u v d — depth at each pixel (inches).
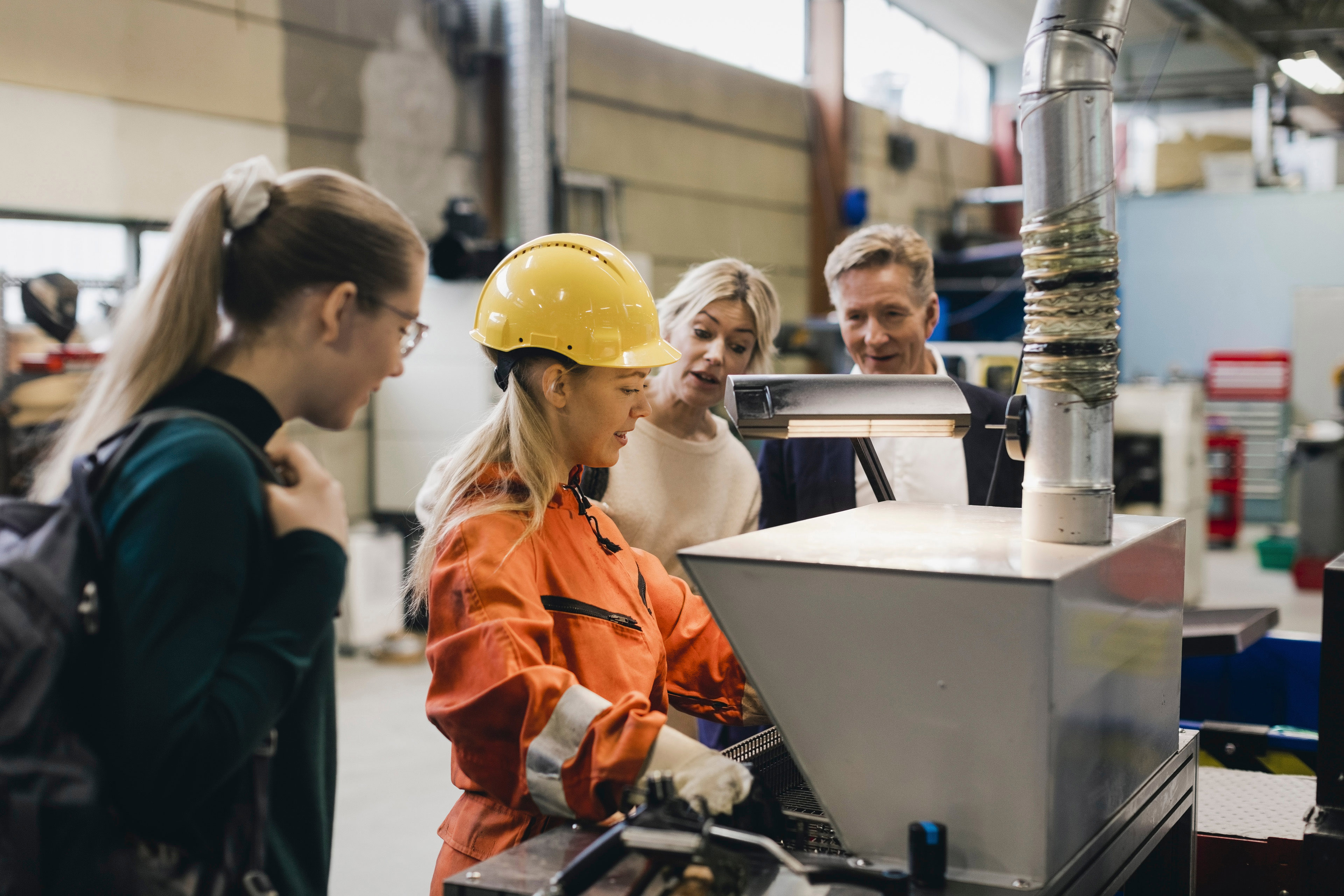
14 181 154.0
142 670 31.6
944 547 36.2
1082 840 34.2
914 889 32.0
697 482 71.3
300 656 34.8
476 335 43.9
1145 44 402.0
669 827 30.9
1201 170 354.6
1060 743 31.8
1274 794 59.6
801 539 38.2
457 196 219.1
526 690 35.3
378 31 202.1
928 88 382.3
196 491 32.7
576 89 239.1
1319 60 291.3
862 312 70.1
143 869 32.9
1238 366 326.6
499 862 34.1
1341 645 41.2
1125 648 37.2
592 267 42.7
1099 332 36.5
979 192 403.9
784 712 35.4
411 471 209.3
